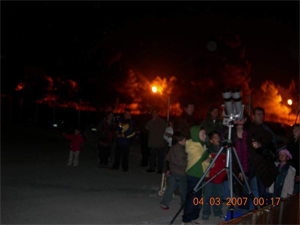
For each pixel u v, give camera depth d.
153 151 10.96
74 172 10.68
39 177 9.77
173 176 6.84
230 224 2.79
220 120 7.98
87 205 7.18
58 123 26.08
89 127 19.31
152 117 11.85
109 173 10.73
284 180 6.32
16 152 14.45
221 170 5.73
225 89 5.38
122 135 11.09
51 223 6.02
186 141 6.58
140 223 6.20
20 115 35.03
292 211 3.50
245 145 6.33
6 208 6.81
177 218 6.57
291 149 6.43
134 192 8.45
